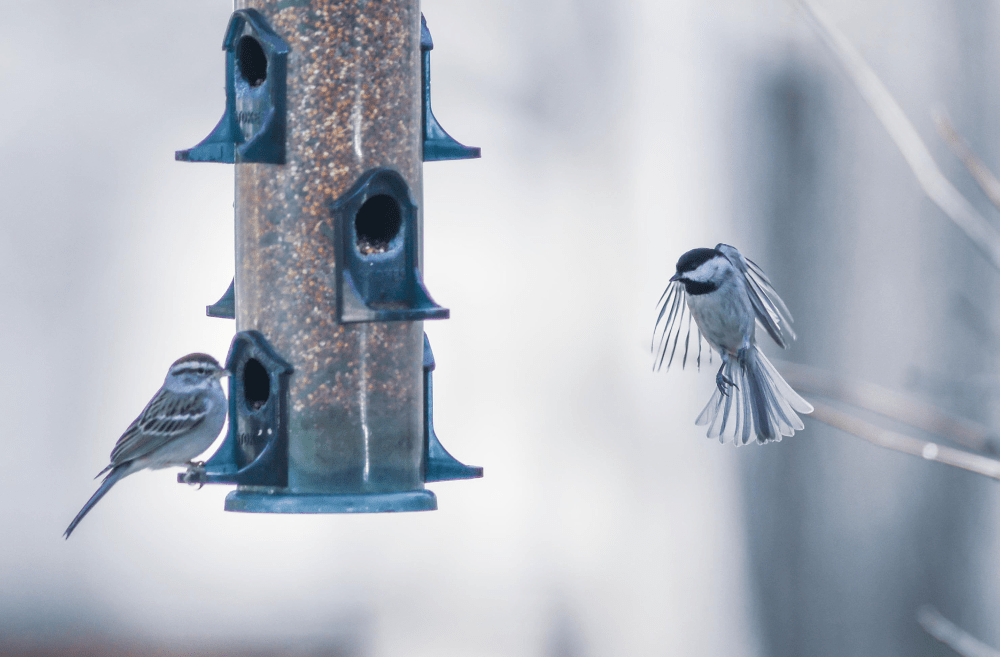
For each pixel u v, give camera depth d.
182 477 7.62
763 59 16.41
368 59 8.05
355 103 8.01
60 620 19.69
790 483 15.88
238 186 8.24
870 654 15.49
